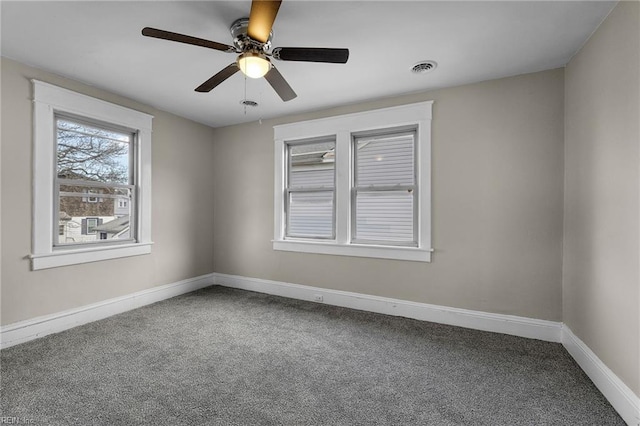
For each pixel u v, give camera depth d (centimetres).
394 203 329
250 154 408
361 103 335
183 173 391
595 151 200
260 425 157
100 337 260
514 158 270
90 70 263
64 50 231
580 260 222
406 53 233
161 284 365
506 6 179
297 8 181
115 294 318
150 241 350
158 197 361
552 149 257
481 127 281
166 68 259
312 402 176
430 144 301
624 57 167
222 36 214
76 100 282
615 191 177
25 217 253
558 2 175
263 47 187
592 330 204
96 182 305
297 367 215
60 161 280
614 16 177
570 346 234
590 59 207
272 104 342
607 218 185
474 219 285
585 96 215
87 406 170
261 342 254
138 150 339
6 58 241
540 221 261
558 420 163
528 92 264
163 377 200
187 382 195
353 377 203
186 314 317
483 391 188
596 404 176
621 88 170
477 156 283
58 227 278
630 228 163
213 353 234
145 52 233
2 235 240
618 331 173
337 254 349
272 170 392
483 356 231
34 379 196
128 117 324
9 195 244
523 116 266
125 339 257
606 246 186
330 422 160
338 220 347
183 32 208
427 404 175
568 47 223
